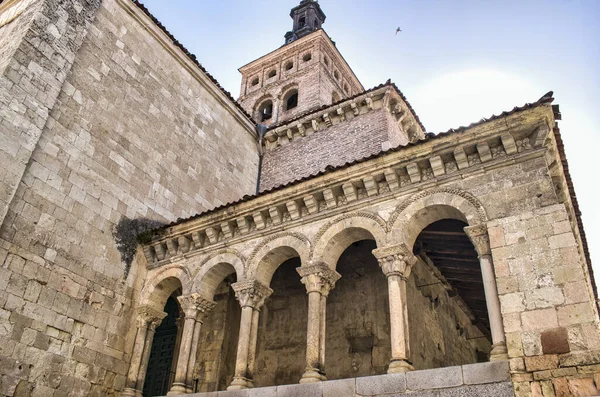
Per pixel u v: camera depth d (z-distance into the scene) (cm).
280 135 2516
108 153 1691
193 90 2164
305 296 1780
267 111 3547
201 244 1644
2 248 1323
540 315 985
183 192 1952
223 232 1592
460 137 1225
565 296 978
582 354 910
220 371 1703
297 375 1648
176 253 1689
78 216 1541
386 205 1324
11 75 1449
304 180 1442
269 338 1767
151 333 1650
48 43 1585
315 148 2370
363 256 1719
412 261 1270
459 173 1238
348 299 1672
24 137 1432
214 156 2177
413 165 1288
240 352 1361
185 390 1431
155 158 1869
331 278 1371
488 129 1188
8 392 1243
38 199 1443
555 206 1078
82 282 1502
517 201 1129
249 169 2402
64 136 1563
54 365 1365
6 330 1278
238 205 1557
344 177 1381
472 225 1158
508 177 1170
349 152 2220
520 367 955
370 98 2269
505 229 1111
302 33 4150
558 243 1037
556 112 1152
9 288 1312
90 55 1727
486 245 1129
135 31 1941
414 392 1033
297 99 3384
